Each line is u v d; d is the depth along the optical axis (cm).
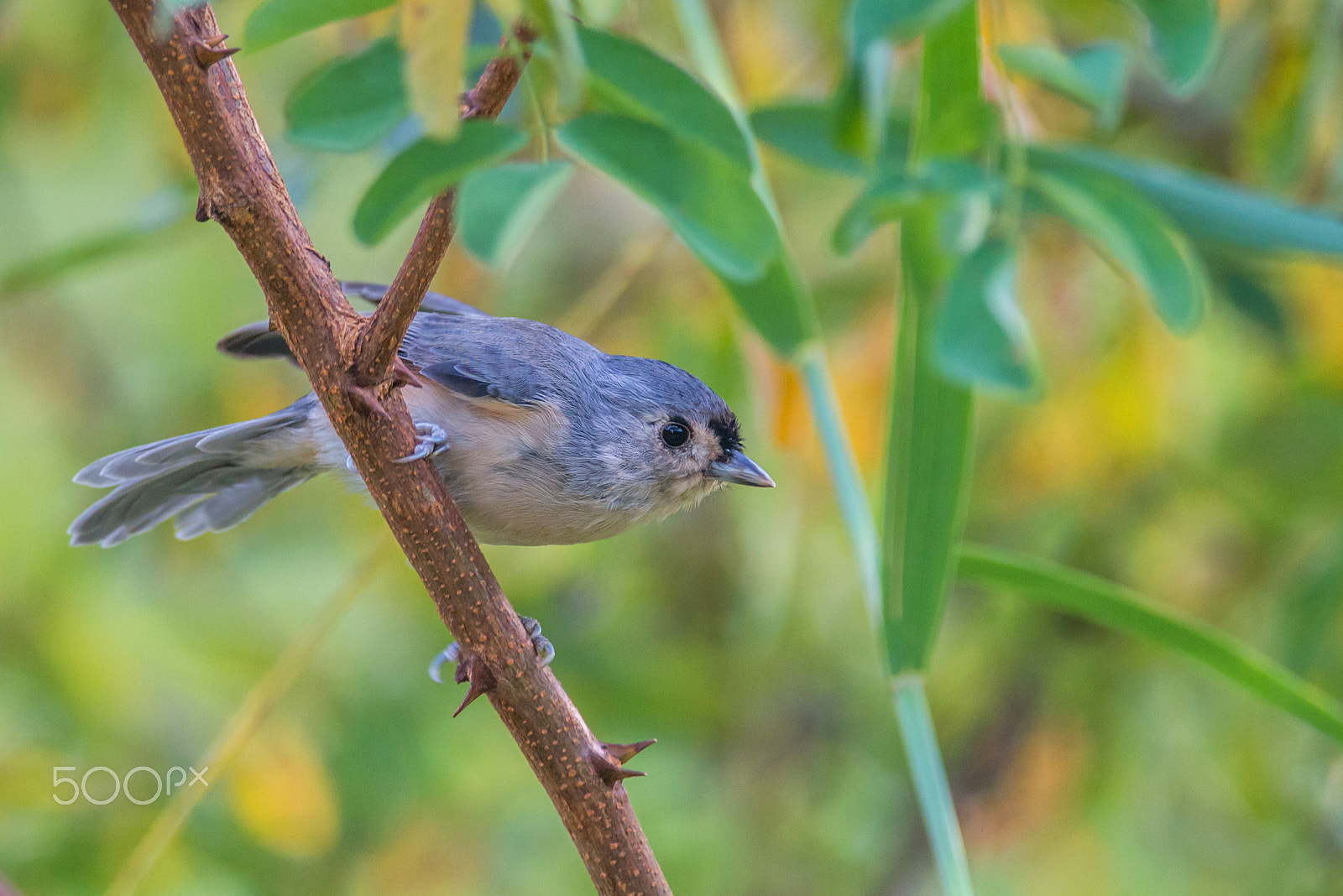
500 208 558
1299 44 888
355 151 557
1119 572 1123
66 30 1073
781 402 873
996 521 1152
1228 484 1097
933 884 1197
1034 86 984
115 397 1218
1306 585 1000
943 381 612
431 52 365
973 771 1199
